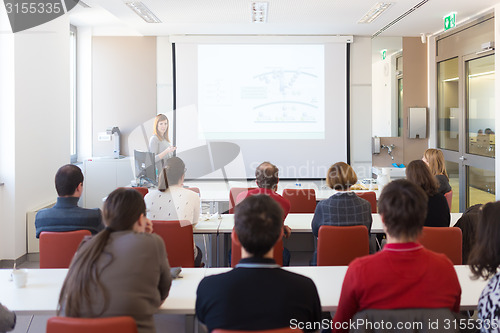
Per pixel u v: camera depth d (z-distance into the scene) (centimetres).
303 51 788
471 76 662
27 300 208
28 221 492
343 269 251
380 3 573
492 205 169
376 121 804
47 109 548
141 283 174
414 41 799
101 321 153
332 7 594
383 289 161
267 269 154
